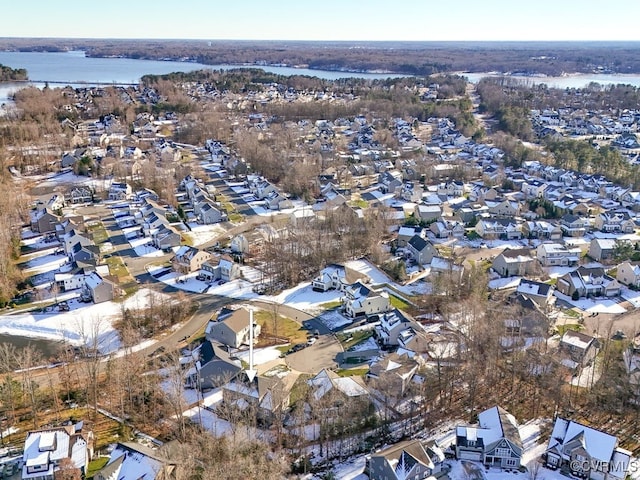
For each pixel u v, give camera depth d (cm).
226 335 9212
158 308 10081
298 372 8500
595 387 7919
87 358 8369
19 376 8412
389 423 7450
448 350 8938
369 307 10325
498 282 11612
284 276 11688
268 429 7331
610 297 11150
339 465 6819
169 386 8019
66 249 12781
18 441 6988
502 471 6688
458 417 7612
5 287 10762
